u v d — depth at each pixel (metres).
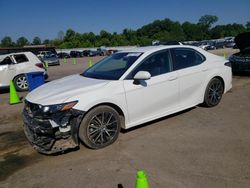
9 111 7.06
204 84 5.66
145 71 4.39
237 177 3.24
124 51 5.44
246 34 10.71
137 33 116.62
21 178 3.52
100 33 97.88
